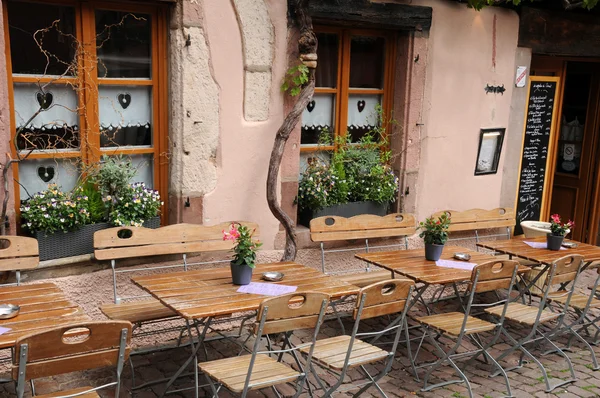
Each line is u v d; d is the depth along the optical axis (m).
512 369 4.68
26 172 4.25
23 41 4.10
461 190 6.58
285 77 5.10
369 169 5.74
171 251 4.45
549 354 5.04
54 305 3.26
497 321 5.52
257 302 3.49
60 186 4.40
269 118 5.09
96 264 4.39
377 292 3.51
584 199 8.17
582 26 7.16
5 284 3.98
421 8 5.77
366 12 5.38
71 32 4.29
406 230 5.58
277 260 5.29
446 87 6.19
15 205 4.17
